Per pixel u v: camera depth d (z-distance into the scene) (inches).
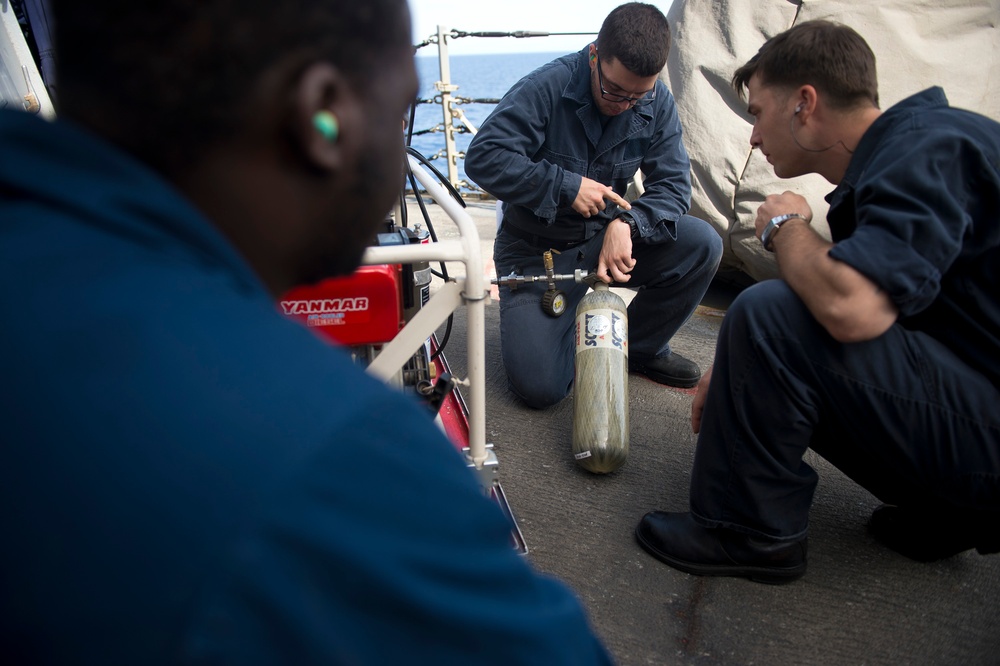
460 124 195.5
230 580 12.5
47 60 77.7
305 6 16.1
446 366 85.7
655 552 69.5
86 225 15.4
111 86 16.0
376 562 13.7
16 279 14.6
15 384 13.7
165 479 13.0
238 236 18.0
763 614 63.6
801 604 64.7
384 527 14.2
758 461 61.1
